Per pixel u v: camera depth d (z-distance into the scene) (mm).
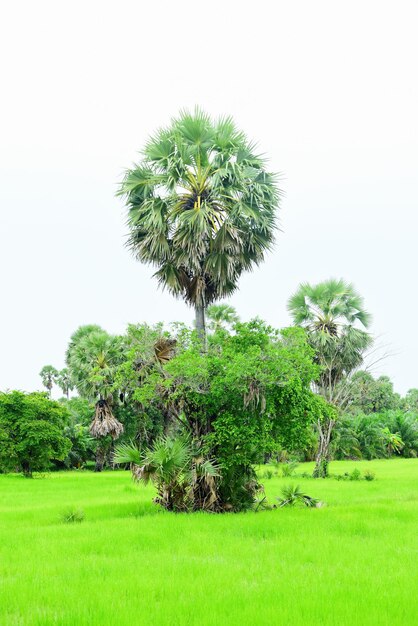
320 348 33094
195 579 8492
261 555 10172
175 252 20297
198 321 20469
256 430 16844
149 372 18453
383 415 64188
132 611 6930
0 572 9211
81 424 57750
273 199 21250
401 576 8438
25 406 39781
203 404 17391
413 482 26812
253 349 16734
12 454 37844
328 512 15320
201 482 16984
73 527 13523
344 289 33969
